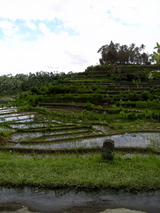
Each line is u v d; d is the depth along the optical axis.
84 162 6.30
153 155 7.59
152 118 16.47
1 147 8.60
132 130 12.23
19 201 4.41
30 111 22.28
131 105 24.42
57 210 4.10
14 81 66.25
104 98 28.41
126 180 4.99
